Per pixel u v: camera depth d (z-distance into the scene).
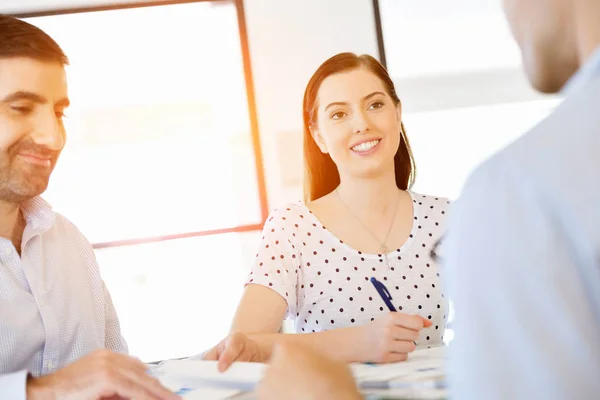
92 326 1.28
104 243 3.97
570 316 0.35
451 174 4.07
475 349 0.37
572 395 0.35
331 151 1.56
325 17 4.19
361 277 1.48
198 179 4.08
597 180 0.36
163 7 4.09
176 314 3.99
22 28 1.10
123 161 4.04
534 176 0.38
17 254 1.18
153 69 4.08
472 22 4.15
